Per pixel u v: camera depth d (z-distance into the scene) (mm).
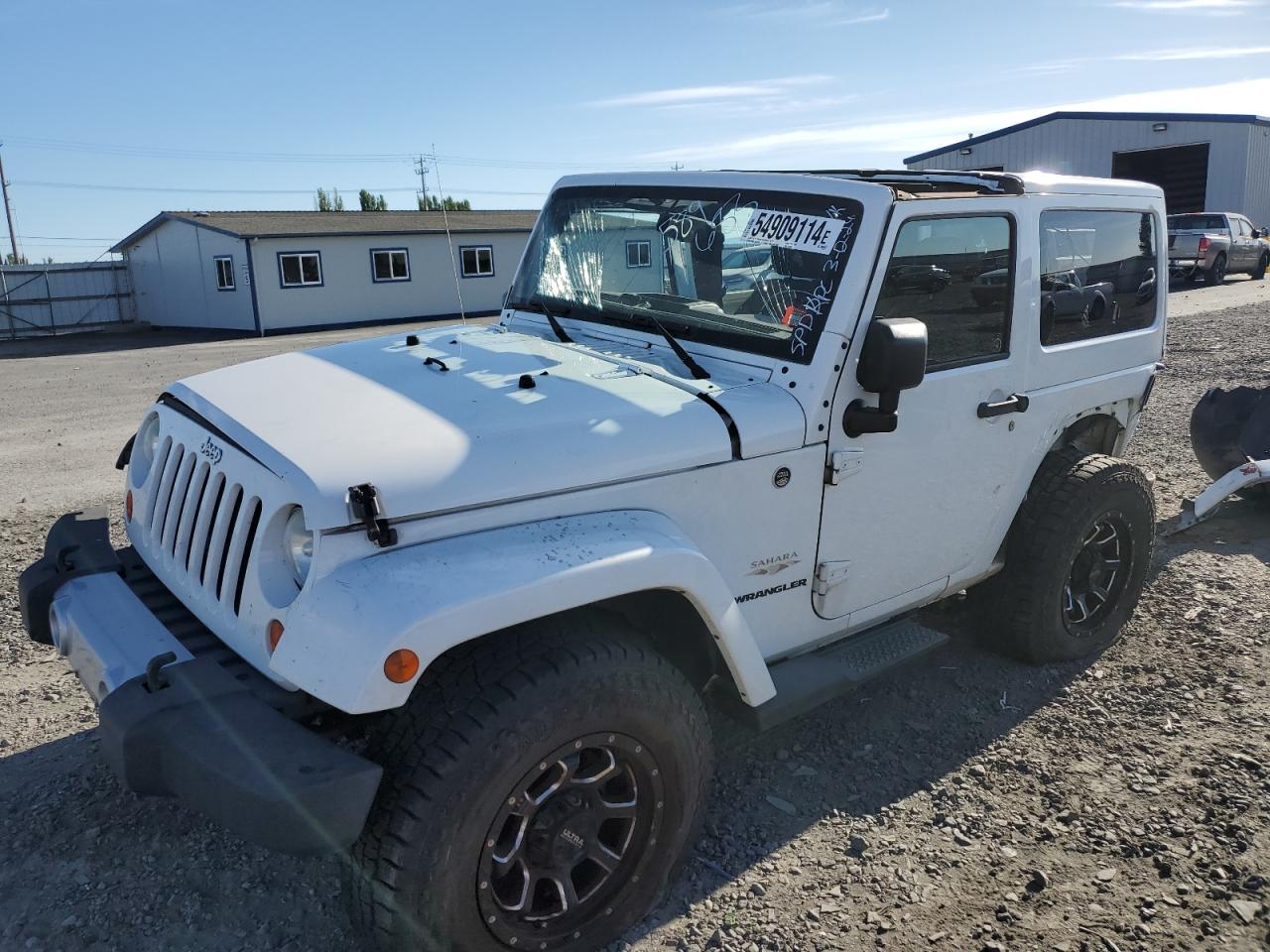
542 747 2326
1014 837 3115
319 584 2262
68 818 3197
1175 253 25047
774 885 2896
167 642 2621
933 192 3420
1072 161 34375
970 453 3637
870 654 3438
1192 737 3648
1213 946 2641
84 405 13078
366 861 2258
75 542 3320
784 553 3088
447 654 2416
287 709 2400
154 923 2734
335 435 2541
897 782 3428
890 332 2891
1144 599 4867
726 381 3105
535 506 2520
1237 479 5527
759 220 3299
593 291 3771
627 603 2768
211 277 29875
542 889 2559
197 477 2826
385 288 30953
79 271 32250
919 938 2682
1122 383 4391
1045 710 3895
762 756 3594
